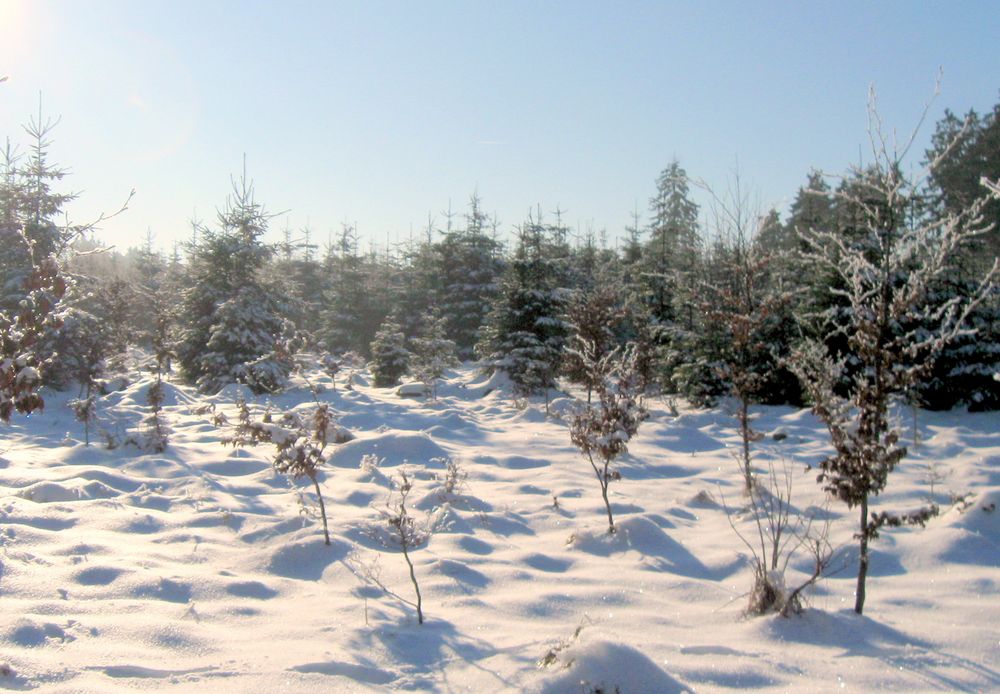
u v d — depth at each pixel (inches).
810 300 681.6
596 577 242.8
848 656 179.6
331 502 341.7
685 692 150.8
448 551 268.1
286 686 150.9
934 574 250.5
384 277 1744.6
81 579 213.6
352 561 248.2
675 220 1323.8
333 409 641.0
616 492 377.1
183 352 908.6
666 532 307.0
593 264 1460.4
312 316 1761.8
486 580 237.0
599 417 315.6
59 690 140.7
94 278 913.5
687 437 548.4
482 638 186.2
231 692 146.6
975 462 438.9
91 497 324.2
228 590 214.7
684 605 221.6
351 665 162.2
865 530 211.8
